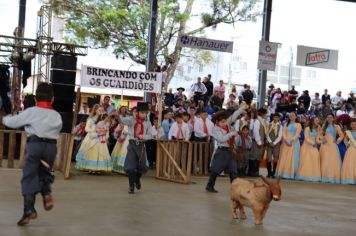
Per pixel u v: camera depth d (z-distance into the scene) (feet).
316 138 46.42
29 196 19.16
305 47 57.41
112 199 27.58
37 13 60.64
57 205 24.71
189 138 44.78
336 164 46.21
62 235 18.61
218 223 22.58
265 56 57.47
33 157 19.06
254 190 22.66
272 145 45.88
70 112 51.13
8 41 55.52
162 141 39.32
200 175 43.32
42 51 53.57
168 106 57.93
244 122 45.11
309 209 28.60
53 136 19.40
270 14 64.08
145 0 77.46
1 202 24.72
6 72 51.01
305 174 45.96
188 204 27.43
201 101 55.52
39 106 19.56
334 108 72.59
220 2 71.72
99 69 41.52
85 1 74.64
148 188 33.17
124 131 40.81
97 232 19.45
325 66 57.82
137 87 42.14
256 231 21.33
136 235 19.35
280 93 65.26
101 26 75.56
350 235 22.00
